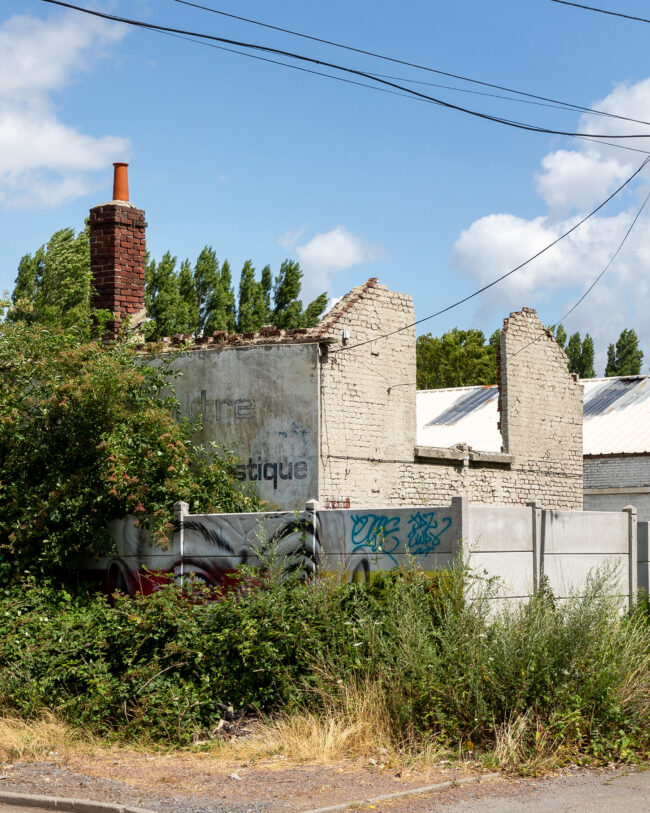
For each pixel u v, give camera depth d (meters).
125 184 17.75
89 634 10.87
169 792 7.87
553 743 8.79
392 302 15.99
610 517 12.69
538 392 19.03
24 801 7.73
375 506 15.23
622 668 9.65
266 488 14.55
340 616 10.24
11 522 13.27
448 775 8.24
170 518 12.22
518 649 9.28
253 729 9.73
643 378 31.58
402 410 15.95
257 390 14.76
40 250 36.94
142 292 17.73
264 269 52.66
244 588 11.23
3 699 10.18
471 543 10.30
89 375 13.54
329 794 7.70
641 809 7.11
